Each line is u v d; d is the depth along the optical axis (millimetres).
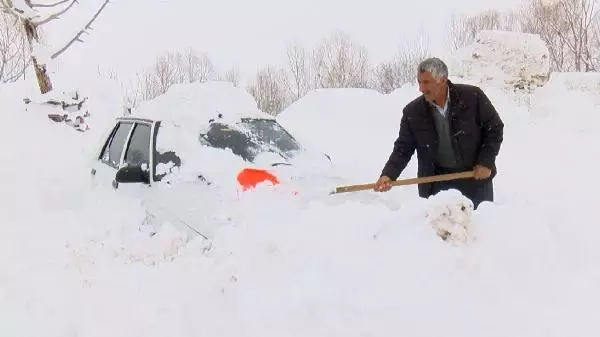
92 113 11875
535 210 3984
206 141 5418
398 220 3666
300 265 3492
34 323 3570
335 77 29406
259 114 6070
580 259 3520
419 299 3143
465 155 4430
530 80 13500
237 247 3834
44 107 11141
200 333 3188
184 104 5910
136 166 5281
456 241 3498
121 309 3539
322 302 3186
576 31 26484
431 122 4422
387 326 3002
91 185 6395
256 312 3240
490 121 4375
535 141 9828
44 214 6215
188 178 4953
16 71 19750
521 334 2891
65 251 4773
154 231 4773
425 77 4160
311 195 4527
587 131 10320
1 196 6910
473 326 2963
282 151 5590
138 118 6023
